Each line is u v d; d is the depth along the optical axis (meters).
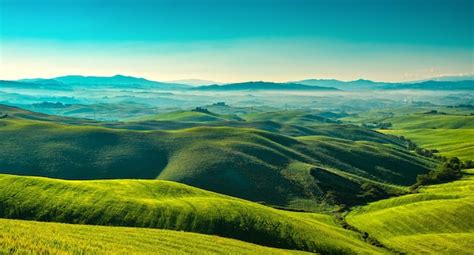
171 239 64.12
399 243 97.25
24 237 44.56
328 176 162.75
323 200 141.62
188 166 163.38
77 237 53.53
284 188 148.50
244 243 72.25
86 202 86.00
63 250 41.88
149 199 92.12
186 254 54.34
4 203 83.19
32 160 161.25
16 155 162.75
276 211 101.94
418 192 152.88
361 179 169.25
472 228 106.56
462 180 163.00
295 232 86.62
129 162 170.00
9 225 53.34
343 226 112.12
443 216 112.50
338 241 87.75
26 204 83.56
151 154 179.12
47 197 86.81
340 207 136.00
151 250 52.94
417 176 178.25
